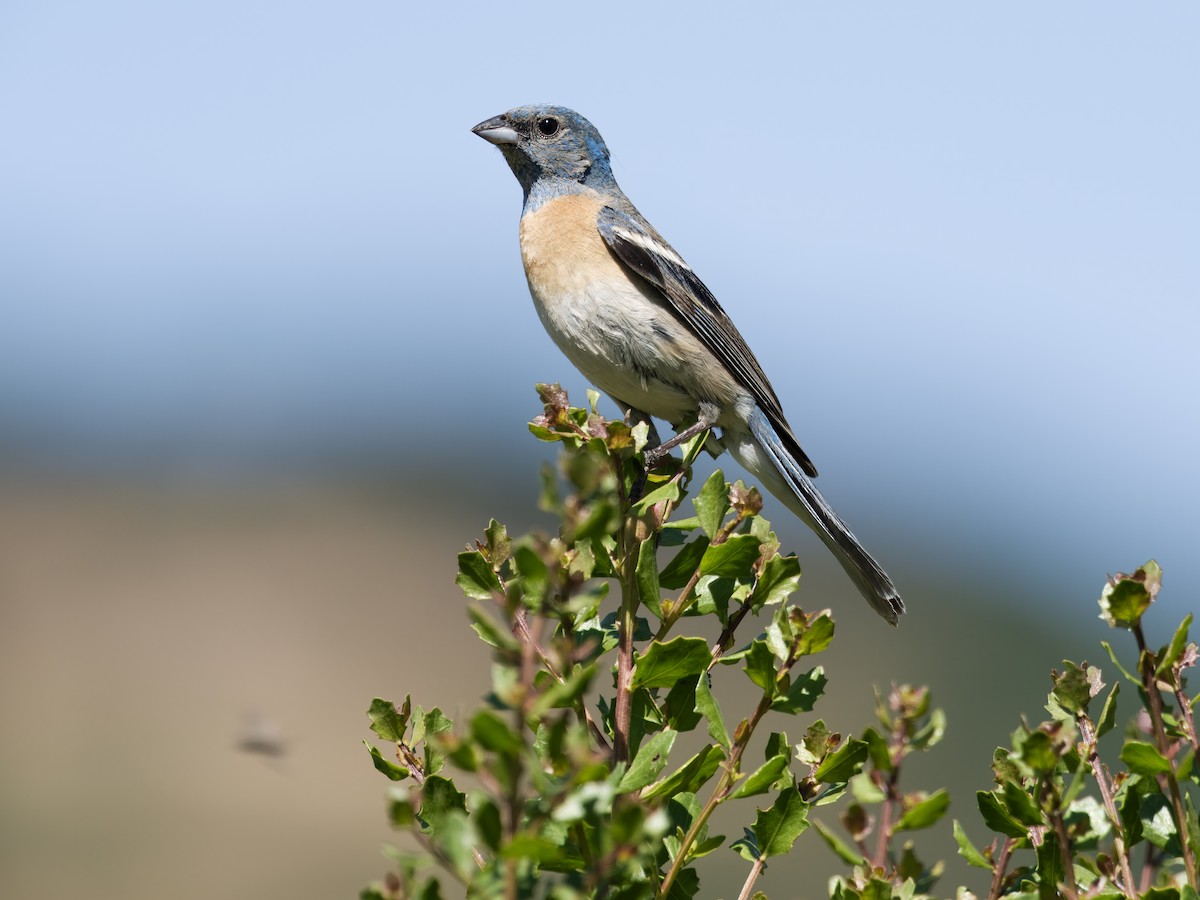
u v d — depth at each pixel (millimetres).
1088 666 5301
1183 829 4754
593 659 5844
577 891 3787
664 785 5035
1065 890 4750
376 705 5438
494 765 3500
